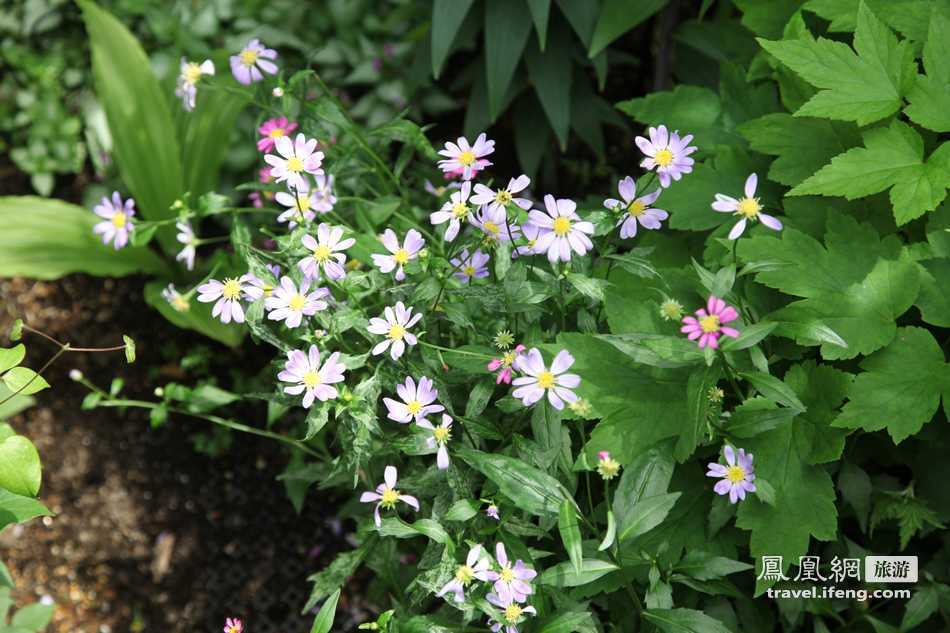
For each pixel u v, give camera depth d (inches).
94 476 41.2
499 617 26.0
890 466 31.4
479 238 28.2
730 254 28.1
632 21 37.5
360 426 27.3
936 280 28.5
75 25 47.1
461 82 43.3
